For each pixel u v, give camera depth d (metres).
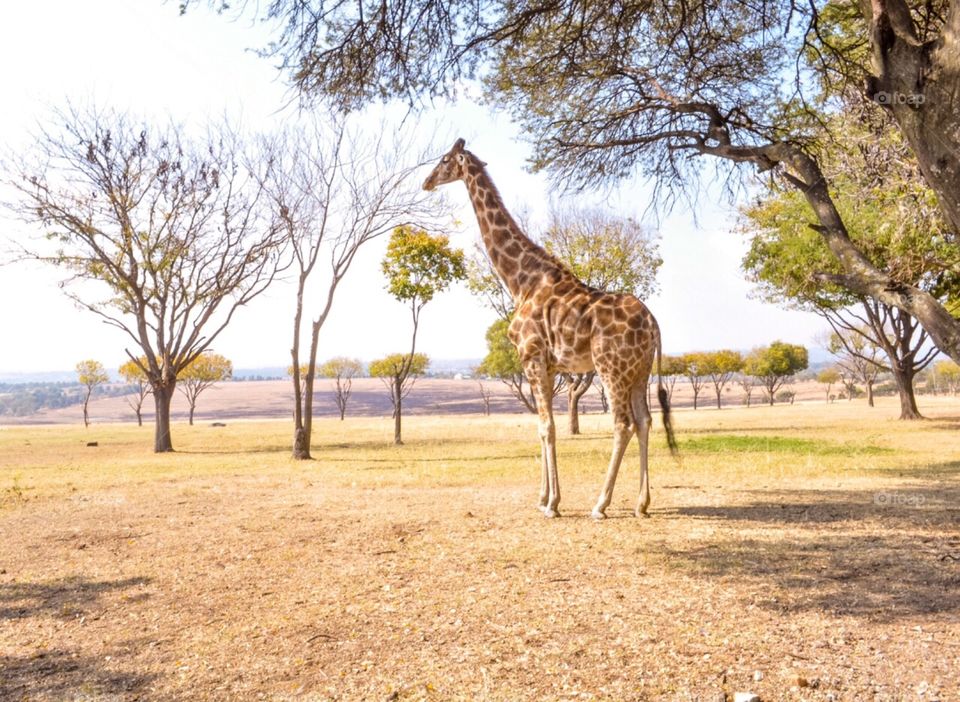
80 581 6.07
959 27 4.54
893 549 6.54
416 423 50.44
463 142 9.76
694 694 3.49
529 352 8.79
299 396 19.91
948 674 3.65
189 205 26.09
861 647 4.06
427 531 7.80
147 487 12.78
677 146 9.32
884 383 90.44
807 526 7.77
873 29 5.02
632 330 8.16
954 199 4.68
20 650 4.44
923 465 13.91
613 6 8.27
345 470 15.59
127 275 25.53
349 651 4.23
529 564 6.17
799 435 22.89
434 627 4.59
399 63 7.41
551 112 10.30
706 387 132.00
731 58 9.50
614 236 26.42
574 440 24.22
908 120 4.86
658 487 11.18
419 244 24.52
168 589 5.76
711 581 5.51
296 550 7.01
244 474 15.17
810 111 9.61
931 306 5.23
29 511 9.87
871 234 17.67
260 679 3.87
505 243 9.33
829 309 28.81
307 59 7.14
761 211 24.50
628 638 4.29
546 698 3.49
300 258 20.31
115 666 4.14
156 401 25.70
